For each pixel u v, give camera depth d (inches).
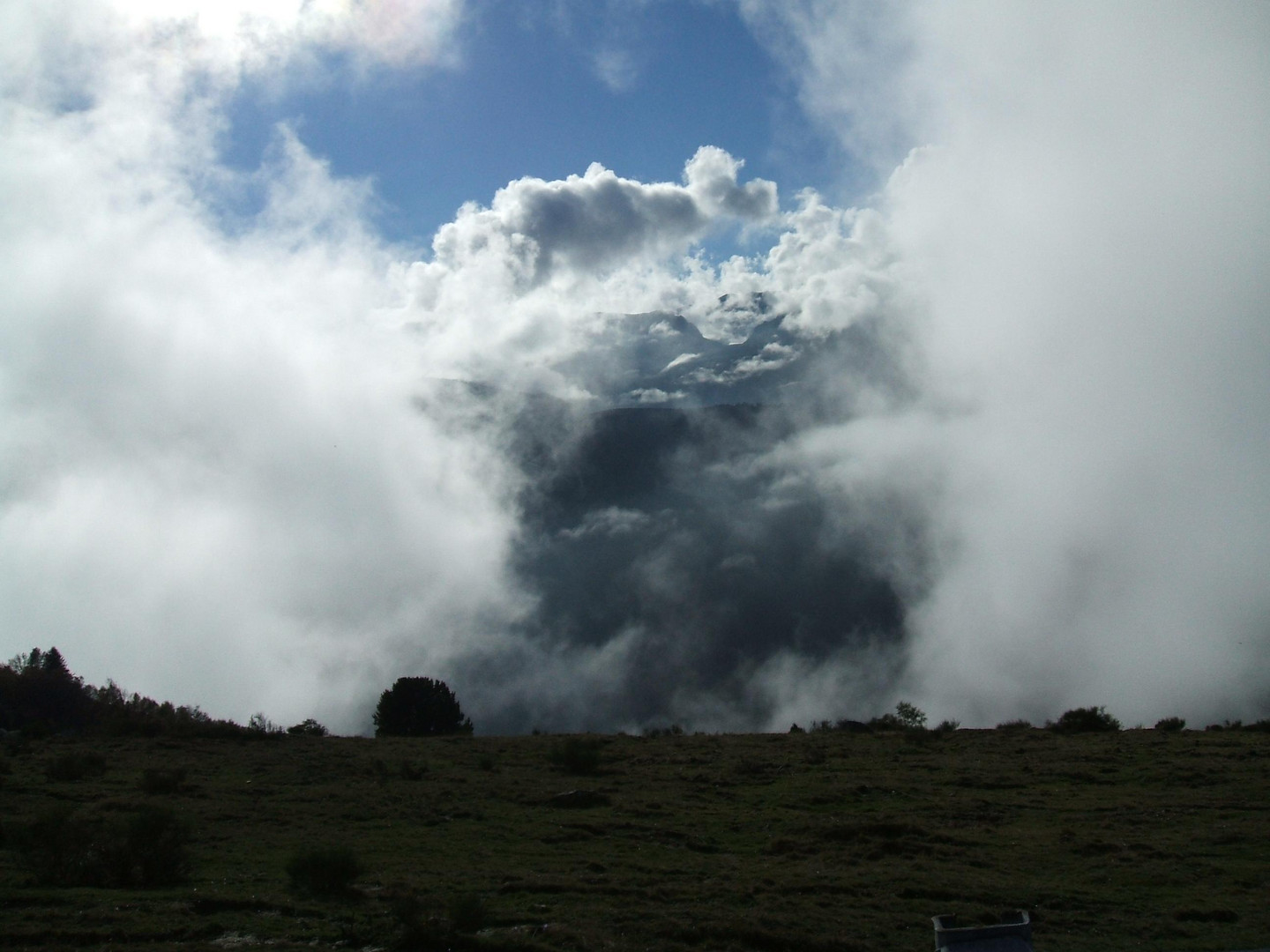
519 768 1797.5
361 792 1487.5
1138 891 960.9
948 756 1863.9
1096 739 2065.7
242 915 804.6
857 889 945.5
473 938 739.4
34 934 721.6
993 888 958.4
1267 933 818.8
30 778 1563.7
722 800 1472.7
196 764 1779.0
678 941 759.7
